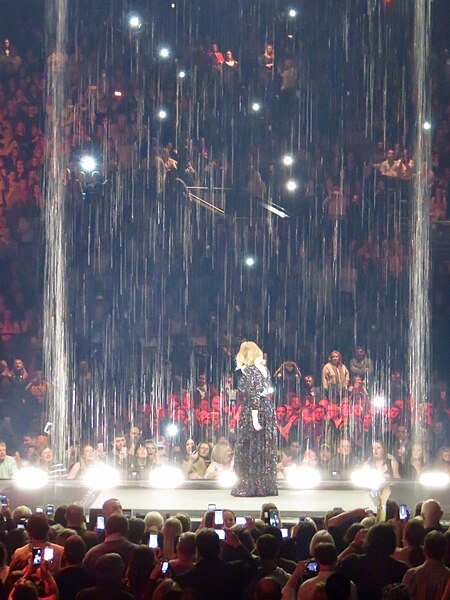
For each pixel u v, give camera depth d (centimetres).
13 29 3484
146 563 1059
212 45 3644
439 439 2733
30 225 3250
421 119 3553
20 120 3375
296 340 3300
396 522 1285
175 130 3516
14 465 2178
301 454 2536
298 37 3694
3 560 1126
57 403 2992
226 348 3191
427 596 1047
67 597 1074
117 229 3312
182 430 2683
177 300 3303
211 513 1259
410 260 3353
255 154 3547
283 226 3406
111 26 3569
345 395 2770
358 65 3647
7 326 3125
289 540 1207
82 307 3231
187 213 3359
